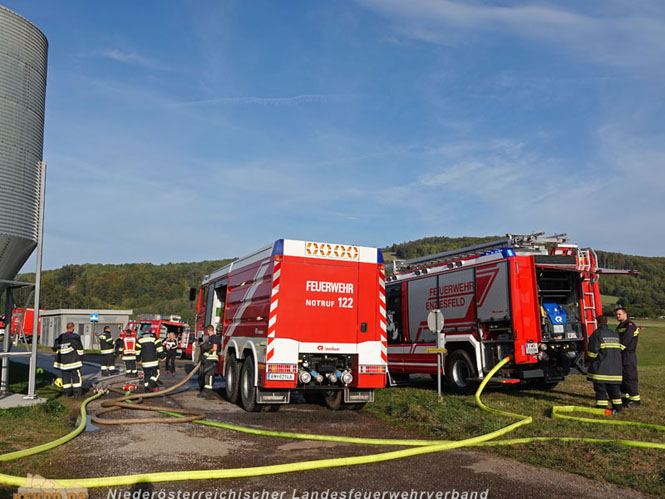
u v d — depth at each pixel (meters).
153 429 7.73
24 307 10.26
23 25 9.85
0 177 9.30
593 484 5.21
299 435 7.18
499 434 7.17
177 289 152.12
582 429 7.54
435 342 12.87
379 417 9.27
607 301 97.62
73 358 11.52
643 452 6.23
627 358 9.50
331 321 9.47
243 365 10.35
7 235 9.37
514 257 10.96
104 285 150.88
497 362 11.16
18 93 9.68
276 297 9.17
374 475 5.43
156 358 12.61
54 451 6.27
